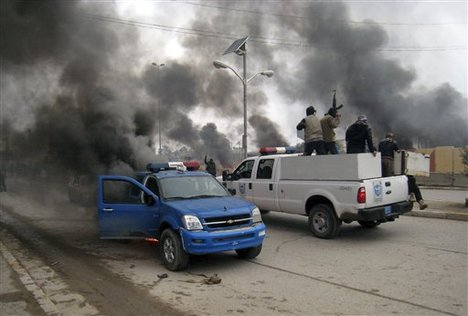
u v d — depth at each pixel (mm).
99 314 4898
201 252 6336
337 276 6137
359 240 8500
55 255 7895
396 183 8789
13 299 5441
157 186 7523
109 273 6641
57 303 5277
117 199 7730
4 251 8164
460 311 4727
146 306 5145
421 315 4645
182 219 6508
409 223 10258
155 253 7949
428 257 7012
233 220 6641
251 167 10539
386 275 6102
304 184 9031
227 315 4793
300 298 5266
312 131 10078
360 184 8047
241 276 6297
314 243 8352
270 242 8570
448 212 10930
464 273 6102
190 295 5504
